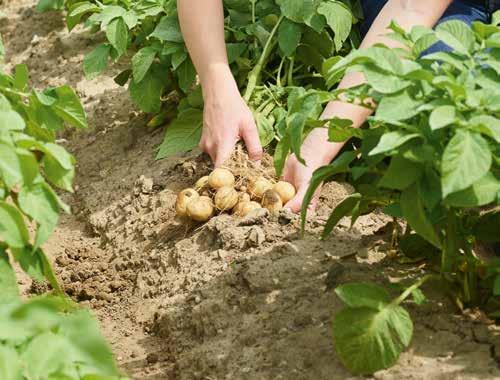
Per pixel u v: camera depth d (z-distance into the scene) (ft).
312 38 7.95
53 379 4.61
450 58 5.41
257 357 5.92
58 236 7.80
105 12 8.14
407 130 5.32
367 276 6.14
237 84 8.10
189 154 7.90
